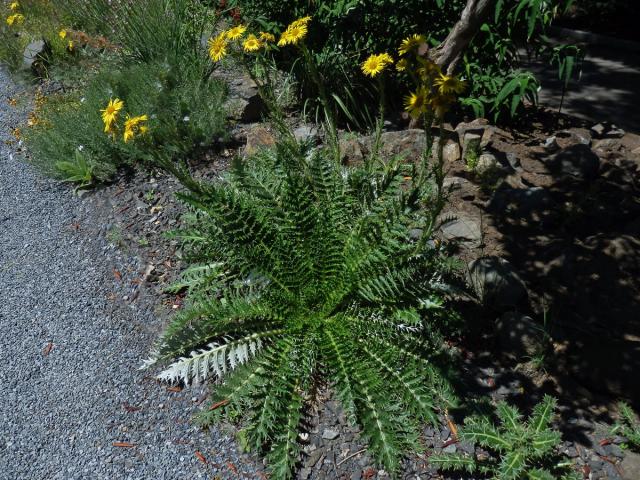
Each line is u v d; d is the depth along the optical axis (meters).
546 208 3.54
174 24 5.43
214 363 2.62
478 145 4.15
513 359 2.77
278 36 5.24
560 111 5.07
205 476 2.43
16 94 5.99
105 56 5.96
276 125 4.05
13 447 2.64
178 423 2.64
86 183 4.32
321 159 3.13
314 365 2.69
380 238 2.71
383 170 3.72
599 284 3.02
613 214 3.49
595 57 6.78
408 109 2.24
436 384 2.59
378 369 2.55
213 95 4.81
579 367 2.68
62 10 6.69
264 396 2.47
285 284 2.96
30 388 2.90
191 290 3.07
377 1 4.43
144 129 2.56
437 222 3.49
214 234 2.93
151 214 3.94
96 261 3.63
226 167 4.30
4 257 3.78
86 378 2.92
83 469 2.52
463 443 2.43
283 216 3.01
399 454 2.35
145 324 3.16
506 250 3.32
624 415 2.46
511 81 4.34
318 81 3.14
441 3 4.29
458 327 2.71
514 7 4.28
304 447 2.47
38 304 3.38
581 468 2.33
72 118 4.65
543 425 2.34
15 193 4.43
